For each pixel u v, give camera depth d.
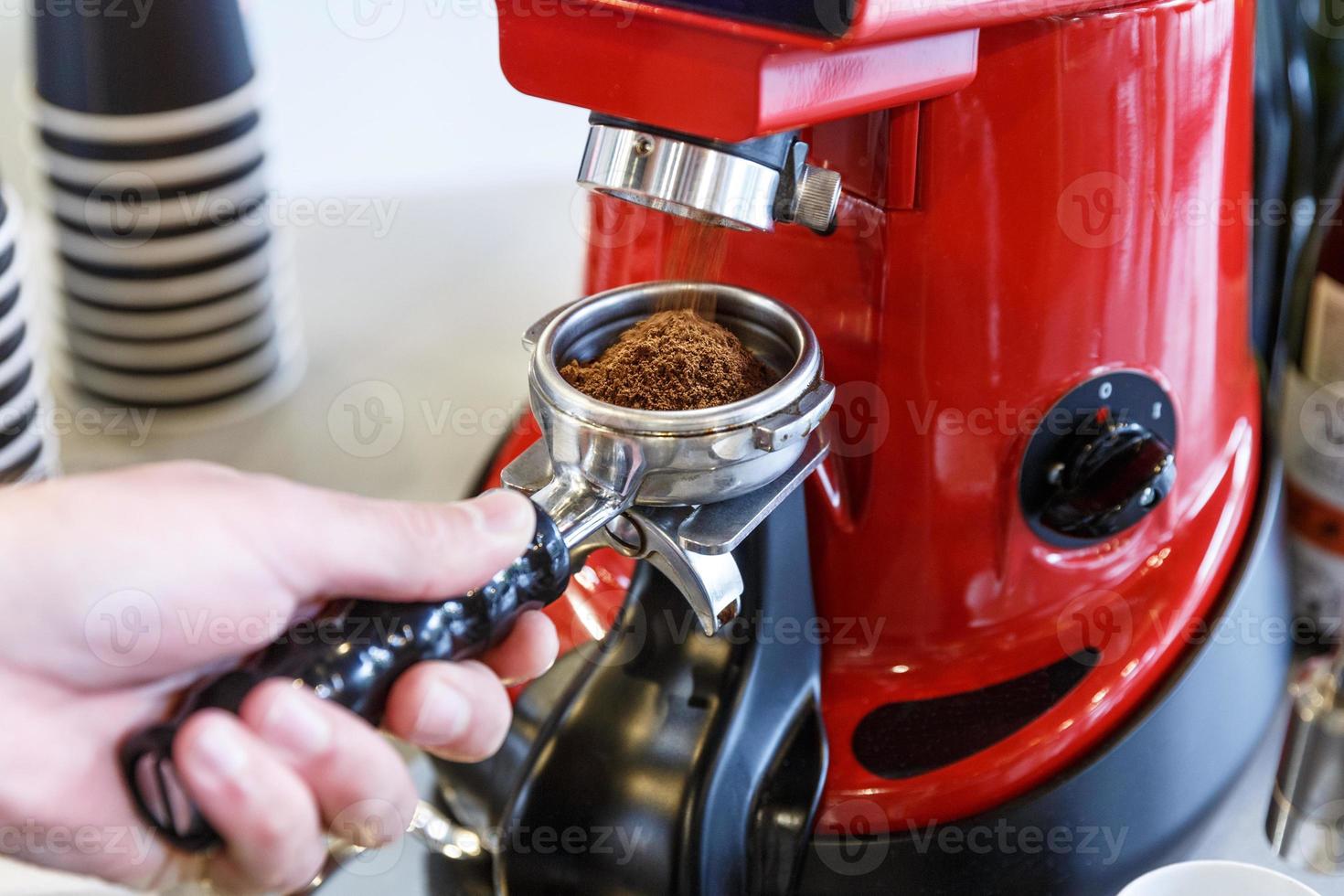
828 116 0.32
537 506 0.34
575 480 0.34
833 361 0.43
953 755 0.43
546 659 0.39
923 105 0.38
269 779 0.29
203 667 0.36
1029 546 0.45
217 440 0.72
